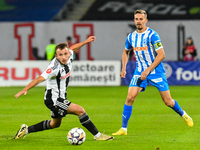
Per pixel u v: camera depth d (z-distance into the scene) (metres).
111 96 43.09
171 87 53.47
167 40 74.56
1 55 76.50
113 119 27.42
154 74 21.20
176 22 74.19
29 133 21.98
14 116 29.03
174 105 21.77
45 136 21.11
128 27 74.81
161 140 19.66
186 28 74.12
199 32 73.88
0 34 76.25
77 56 65.50
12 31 76.12
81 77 55.84
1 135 21.48
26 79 56.09
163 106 34.53
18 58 76.44
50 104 18.38
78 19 81.50
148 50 21.05
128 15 80.31
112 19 80.50
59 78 18.08
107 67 55.94
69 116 29.02
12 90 50.53
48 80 18.23
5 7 83.44
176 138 20.23
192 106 34.31
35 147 18.20
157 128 23.53
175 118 27.53
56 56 17.97
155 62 20.47
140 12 20.83
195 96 42.56
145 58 21.23
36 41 75.88
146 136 20.84
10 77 56.34
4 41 76.25
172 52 74.56
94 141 19.48
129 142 19.14
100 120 26.98
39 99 40.78
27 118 28.09
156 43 20.62
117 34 74.88
